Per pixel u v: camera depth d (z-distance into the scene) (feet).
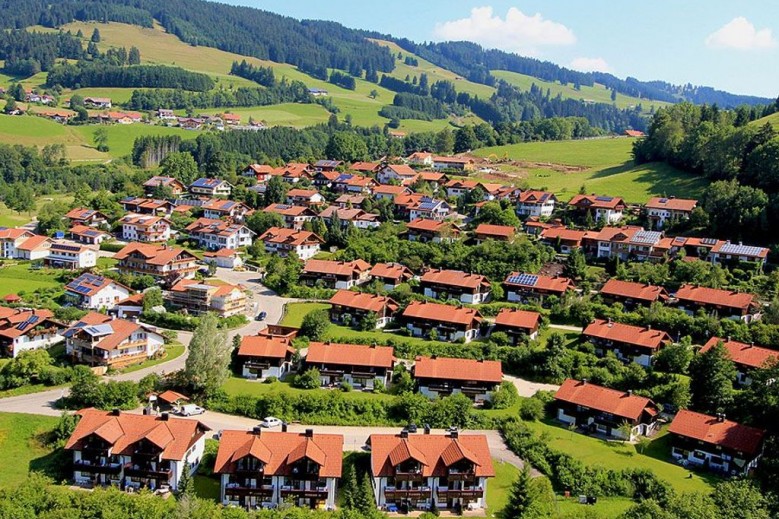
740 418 335.67
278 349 377.30
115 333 386.93
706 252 521.65
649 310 436.76
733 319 425.28
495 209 619.67
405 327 437.99
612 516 265.34
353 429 328.70
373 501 262.47
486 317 454.81
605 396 341.41
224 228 609.83
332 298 455.22
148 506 246.06
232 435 281.54
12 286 507.71
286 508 260.83
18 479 280.72
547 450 311.06
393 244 567.59
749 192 564.71
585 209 638.12
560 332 429.79
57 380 361.71
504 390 359.66
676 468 306.76
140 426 287.69
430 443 282.56
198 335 352.90
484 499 276.00
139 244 555.28
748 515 240.32
